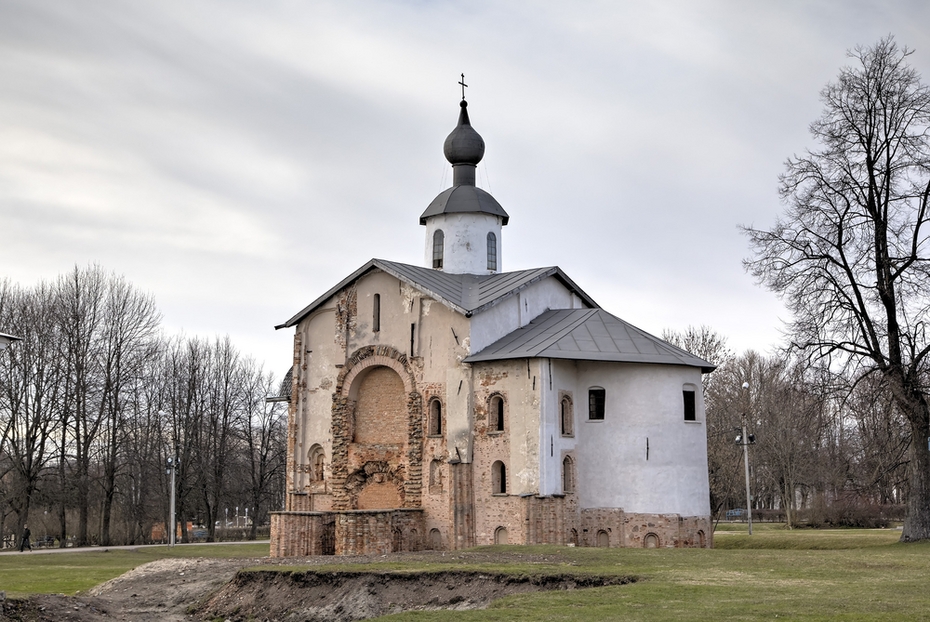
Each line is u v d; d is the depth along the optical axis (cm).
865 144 3684
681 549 3164
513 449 3928
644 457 3984
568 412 4069
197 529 8669
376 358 4394
